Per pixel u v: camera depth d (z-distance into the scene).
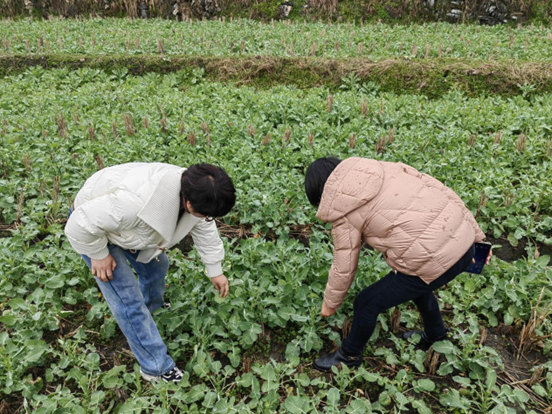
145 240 2.24
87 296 3.22
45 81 8.04
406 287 2.34
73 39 10.82
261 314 3.08
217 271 2.65
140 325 2.42
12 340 2.83
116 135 5.52
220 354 2.97
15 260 3.47
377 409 2.52
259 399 2.59
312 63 8.28
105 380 2.61
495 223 3.92
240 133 5.62
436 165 4.60
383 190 2.21
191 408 2.47
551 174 4.52
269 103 6.41
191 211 2.11
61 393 2.56
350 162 2.28
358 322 2.53
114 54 9.24
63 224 4.11
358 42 10.27
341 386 2.62
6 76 8.59
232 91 7.15
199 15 14.05
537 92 7.31
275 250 3.56
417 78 7.77
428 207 2.21
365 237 2.31
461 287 3.31
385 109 6.20
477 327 2.88
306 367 2.85
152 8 14.19
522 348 2.97
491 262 3.45
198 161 4.87
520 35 10.48
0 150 4.89
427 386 2.54
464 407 2.49
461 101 7.06
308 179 2.33
